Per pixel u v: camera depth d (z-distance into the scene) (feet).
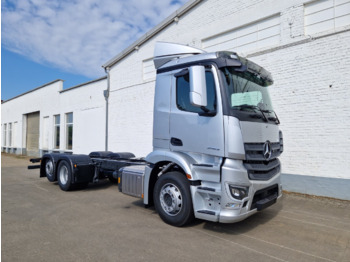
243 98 13.37
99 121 47.42
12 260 10.44
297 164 23.59
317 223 15.67
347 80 21.29
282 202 20.58
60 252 11.21
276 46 25.23
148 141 38.09
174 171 14.82
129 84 41.55
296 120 23.80
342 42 21.61
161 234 13.38
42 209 17.98
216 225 14.97
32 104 71.82
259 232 14.06
